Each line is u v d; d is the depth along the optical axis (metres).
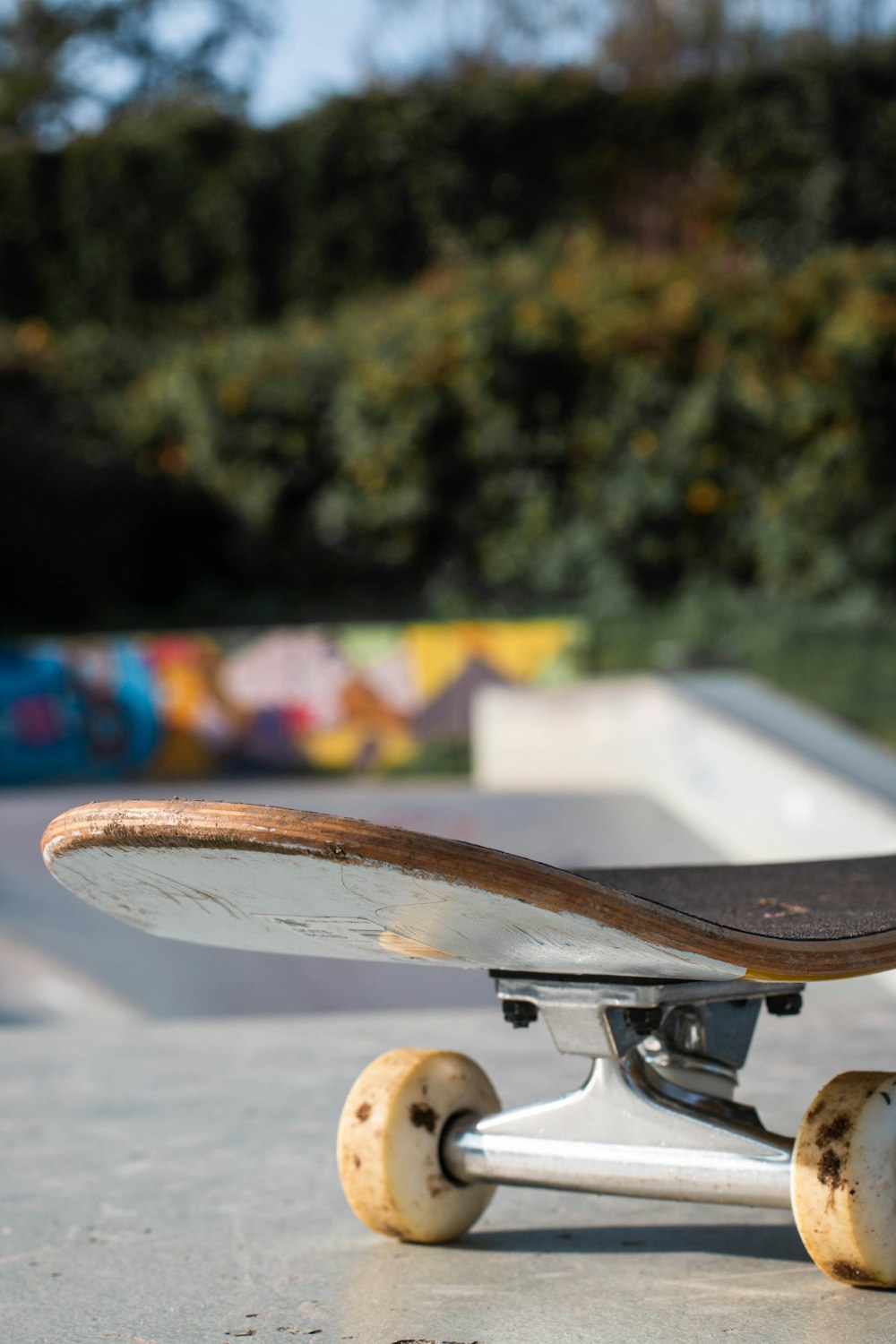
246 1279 1.58
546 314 11.81
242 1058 2.99
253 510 12.55
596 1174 1.55
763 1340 1.33
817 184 14.05
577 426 11.81
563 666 10.52
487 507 12.02
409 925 1.28
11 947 4.39
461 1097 1.69
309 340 12.76
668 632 10.55
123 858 1.29
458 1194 1.67
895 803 4.06
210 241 14.80
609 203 14.45
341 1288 1.54
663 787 6.12
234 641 10.66
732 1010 1.68
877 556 11.18
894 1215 1.40
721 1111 1.54
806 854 4.52
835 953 1.37
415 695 10.57
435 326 12.02
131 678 10.65
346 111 14.53
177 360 12.93
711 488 11.48
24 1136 2.34
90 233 14.98
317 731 10.63
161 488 12.92
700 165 14.34
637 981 1.46
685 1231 1.74
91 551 12.86
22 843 5.27
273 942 1.47
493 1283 1.54
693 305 11.66
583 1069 2.71
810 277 11.67
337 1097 2.57
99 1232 1.79
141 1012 4.14
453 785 10.14
